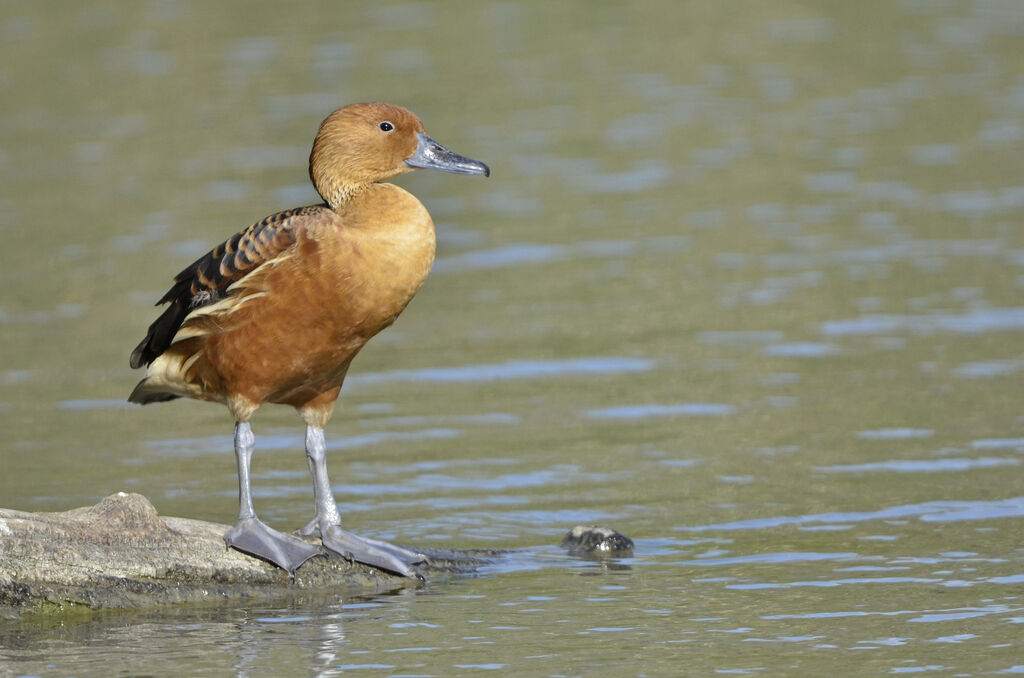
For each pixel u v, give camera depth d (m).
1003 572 10.31
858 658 8.76
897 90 29.67
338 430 14.55
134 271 20.02
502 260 20.64
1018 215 21.52
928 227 21.16
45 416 15.02
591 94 29.59
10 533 9.73
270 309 9.93
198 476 13.22
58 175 25.09
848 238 20.81
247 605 10.02
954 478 12.56
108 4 37.69
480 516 12.09
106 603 9.80
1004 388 14.92
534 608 9.87
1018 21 35.62
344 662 8.88
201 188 23.95
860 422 14.11
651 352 16.64
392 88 29.56
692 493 12.49
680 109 28.55
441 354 16.92
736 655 8.86
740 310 18.02
